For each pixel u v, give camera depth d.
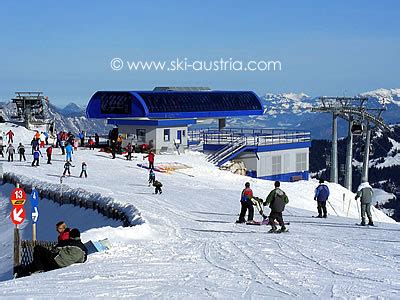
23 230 29.70
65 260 14.87
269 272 14.12
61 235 15.70
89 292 11.65
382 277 13.68
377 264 15.51
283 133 71.25
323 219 27.67
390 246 18.91
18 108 87.62
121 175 45.88
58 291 11.74
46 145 64.31
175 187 40.94
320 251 17.55
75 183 40.22
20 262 16.77
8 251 25.33
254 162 62.00
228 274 13.76
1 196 39.56
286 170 65.75
